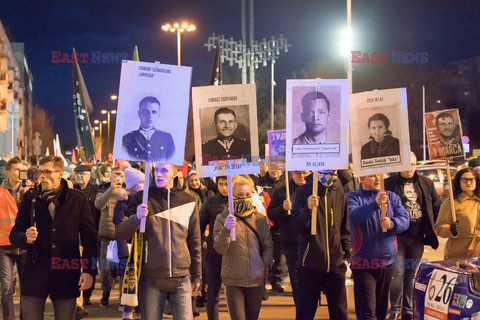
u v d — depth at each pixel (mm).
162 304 6430
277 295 11984
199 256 6602
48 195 6680
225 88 6934
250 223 7309
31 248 6633
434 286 6785
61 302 6586
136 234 6375
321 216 7266
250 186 7371
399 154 7520
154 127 6492
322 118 7352
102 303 11344
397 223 7922
